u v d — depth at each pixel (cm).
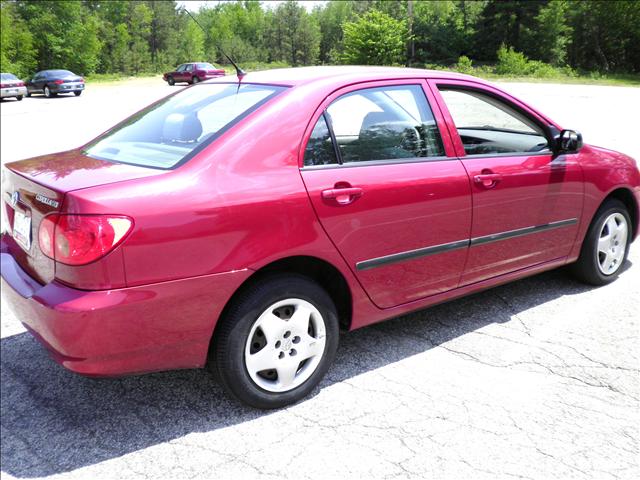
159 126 309
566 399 286
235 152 261
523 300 407
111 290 229
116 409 292
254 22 9306
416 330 366
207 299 248
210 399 297
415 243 311
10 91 2772
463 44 4262
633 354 329
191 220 241
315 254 275
